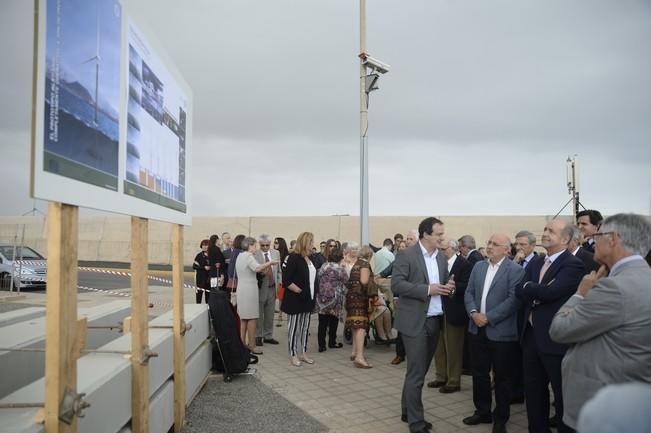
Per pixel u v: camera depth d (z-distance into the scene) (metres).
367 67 11.04
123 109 3.04
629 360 2.27
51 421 2.10
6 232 27.83
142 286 3.30
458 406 5.18
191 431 4.29
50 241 2.17
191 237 27.81
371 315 8.05
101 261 29.41
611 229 2.49
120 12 2.98
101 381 2.67
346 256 8.74
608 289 2.33
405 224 25.62
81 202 2.37
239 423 4.53
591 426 0.90
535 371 3.91
